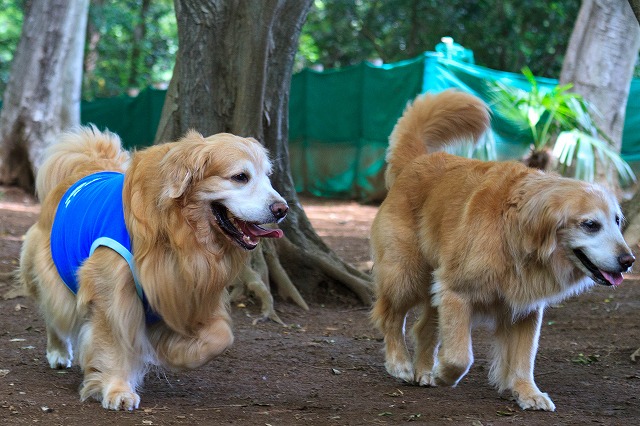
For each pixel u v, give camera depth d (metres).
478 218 4.61
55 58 16.06
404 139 5.82
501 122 12.85
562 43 22.11
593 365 5.79
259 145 4.38
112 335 4.39
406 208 5.35
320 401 4.72
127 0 28.88
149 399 4.62
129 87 28.61
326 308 7.82
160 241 4.27
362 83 16.12
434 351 5.32
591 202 4.30
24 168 16.11
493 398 4.91
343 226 13.24
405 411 4.51
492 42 22.75
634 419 4.41
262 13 7.35
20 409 4.24
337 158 16.95
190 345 4.50
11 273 7.86
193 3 7.43
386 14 25.27
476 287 4.65
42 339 6.06
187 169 4.15
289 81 8.05
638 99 14.55
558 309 7.79
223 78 7.59
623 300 8.11
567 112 11.05
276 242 8.05
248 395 4.82
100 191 4.69
